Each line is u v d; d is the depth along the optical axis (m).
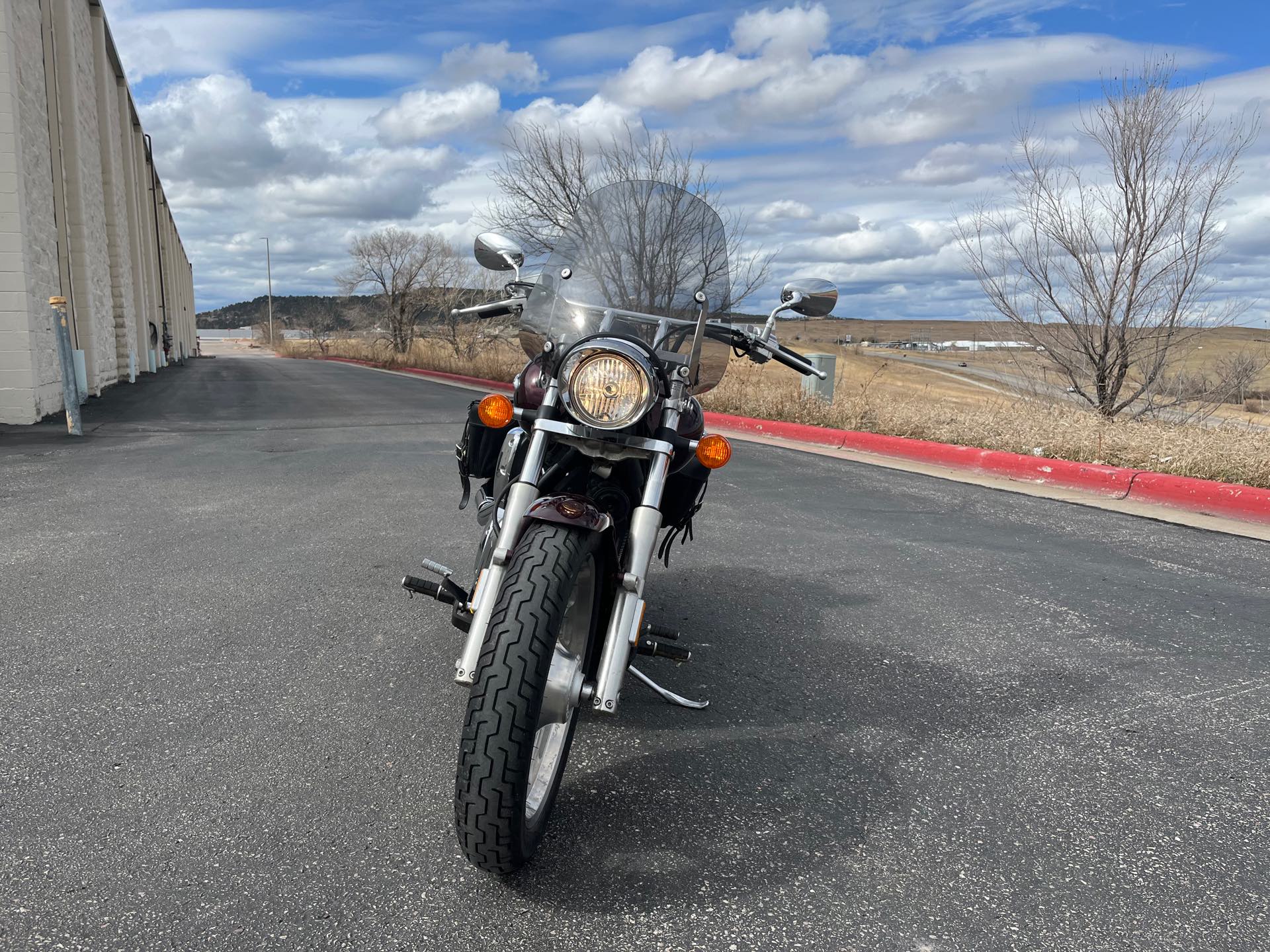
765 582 4.93
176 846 2.29
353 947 1.94
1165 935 2.06
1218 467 7.71
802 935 2.03
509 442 2.73
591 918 2.06
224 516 6.18
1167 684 3.60
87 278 17.56
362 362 46.50
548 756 2.46
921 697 3.43
